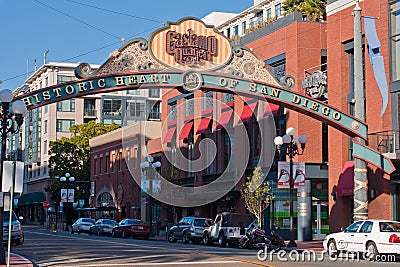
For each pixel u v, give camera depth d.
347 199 37.09
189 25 27.89
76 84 26.11
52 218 67.94
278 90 28.92
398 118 32.47
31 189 101.56
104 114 95.94
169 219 56.59
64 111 95.38
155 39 27.31
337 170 37.41
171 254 24.95
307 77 40.31
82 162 80.38
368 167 34.38
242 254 25.41
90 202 74.81
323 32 41.78
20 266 19.30
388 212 32.97
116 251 26.89
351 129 29.61
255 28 46.84
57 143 79.62
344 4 37.16
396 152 31.23
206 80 27.73
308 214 40.50
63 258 23.12
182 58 27.59
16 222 31.95
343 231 24.89
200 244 36.88
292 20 41.81
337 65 37.59
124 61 26.92
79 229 54.75
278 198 41.91
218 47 28.28
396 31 32.94
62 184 76.38
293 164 32.38
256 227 31.06
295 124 41.03
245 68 28.69
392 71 32.97
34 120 100.25
